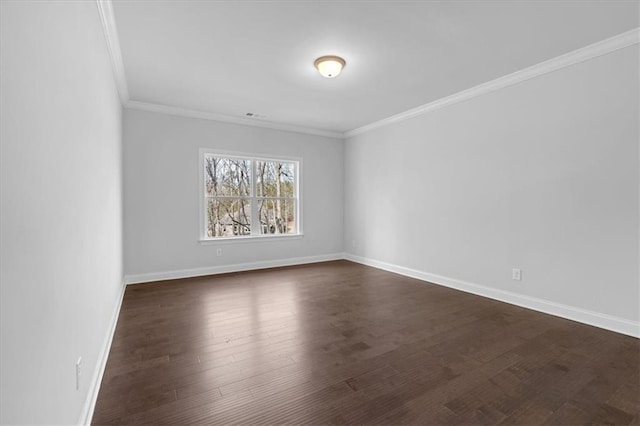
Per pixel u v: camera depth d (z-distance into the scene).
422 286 4.23
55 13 1.18
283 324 2.88
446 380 1.97
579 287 2.94
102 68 2.32
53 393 1.12
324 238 6.10
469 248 3.94
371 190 5.58
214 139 4.95
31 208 0.95
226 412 1.66
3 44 0.78
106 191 2.51
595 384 1.92
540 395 1.81
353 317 3.06
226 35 2.64
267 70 3.32
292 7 2.27
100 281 2.14
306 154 5.86
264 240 5.43
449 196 4.19
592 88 2.83
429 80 3.59
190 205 4.75
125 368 2.10
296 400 1.76
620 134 2.67
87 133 1.75
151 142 4.45
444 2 2.21
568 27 2.52
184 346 2.43
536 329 2.76
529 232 3.31
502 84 3.52
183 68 3.27
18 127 0.86
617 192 2.69
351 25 2.51
